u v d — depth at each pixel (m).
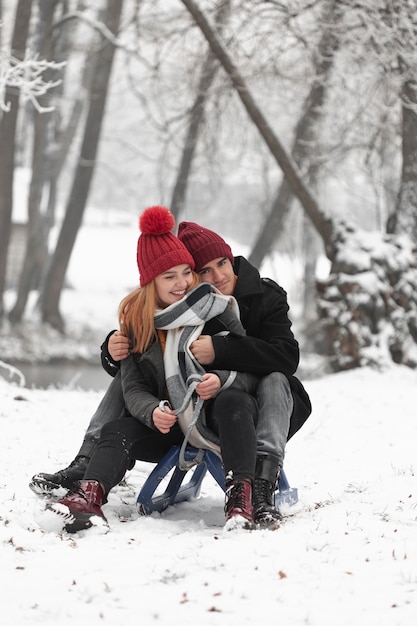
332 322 17.09
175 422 5.50
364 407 11.78
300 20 21.36
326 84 22.66
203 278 5.78
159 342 5.59
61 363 41.47
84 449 5.78
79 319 53.22
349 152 27.52
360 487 6.56
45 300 45.78
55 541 4.80
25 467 7.21
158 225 5.54
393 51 18.84
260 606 3.74
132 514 5.83
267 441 5.33
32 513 5.19
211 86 25.22
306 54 22.58
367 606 3.73
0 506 5.49
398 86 19.66
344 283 17.02
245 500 5.04
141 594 3.89
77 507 5.05
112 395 5.87
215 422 5.48
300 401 5.79
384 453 8.76
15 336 42.22
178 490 6.03
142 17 29.77
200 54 25.12
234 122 31.09
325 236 18.25
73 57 42.09
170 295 5.55
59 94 43.41
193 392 5.45
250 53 22.31
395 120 22.25
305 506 6.13
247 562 4.30
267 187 45.16
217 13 22.31
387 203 23.92
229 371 5.51
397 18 18.42
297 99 26.97
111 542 4.84
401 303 16.94
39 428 9.27
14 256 63.91
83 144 41.53
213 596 3.86
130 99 61.75
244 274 5.84
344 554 4.47
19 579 4.12
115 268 70.94
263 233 34.97
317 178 31.03
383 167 25.23
